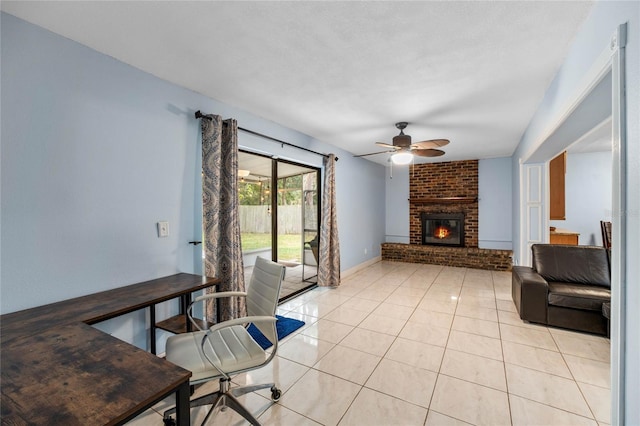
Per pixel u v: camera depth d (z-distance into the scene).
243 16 1.61
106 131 2.00
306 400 1.85
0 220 1.55
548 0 1.49
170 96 2.42
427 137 4.20
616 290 1.17
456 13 1.58
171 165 2.43
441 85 2.49
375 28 1.71
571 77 1.92
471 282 4.75
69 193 1.82
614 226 1.19
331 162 4.44
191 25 1.69
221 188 2.75
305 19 1.63
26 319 1.49
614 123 1.20
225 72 2.26
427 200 6.56
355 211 5.61
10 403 0.85
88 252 1.91
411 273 5.45
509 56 2.02
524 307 3.00
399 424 1.64
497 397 1.86
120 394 0.89
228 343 1.72
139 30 1.73
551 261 3.34
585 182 5.55
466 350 2.48
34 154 1.67
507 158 5.84
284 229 4.30
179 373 1.00
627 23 1.15
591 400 1.83
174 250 2.46
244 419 1.71
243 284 2.83
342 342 2.65
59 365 1.05
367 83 2.45
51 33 1.74
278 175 4.15
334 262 4.47
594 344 2.56
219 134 2.61
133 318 2.18
